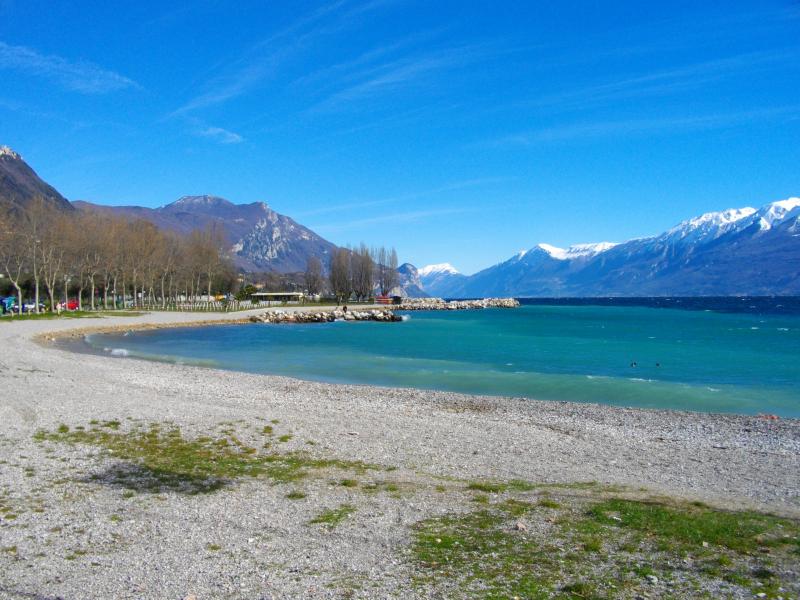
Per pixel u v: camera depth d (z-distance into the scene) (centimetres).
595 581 856
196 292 14088
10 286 10575
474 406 2633
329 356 4809
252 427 1906
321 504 1220
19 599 793
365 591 820
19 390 2467
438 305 17200
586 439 1983
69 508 1170
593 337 6738
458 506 1214
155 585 838
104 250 9869
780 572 894
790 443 1980
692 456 1769
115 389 2627
